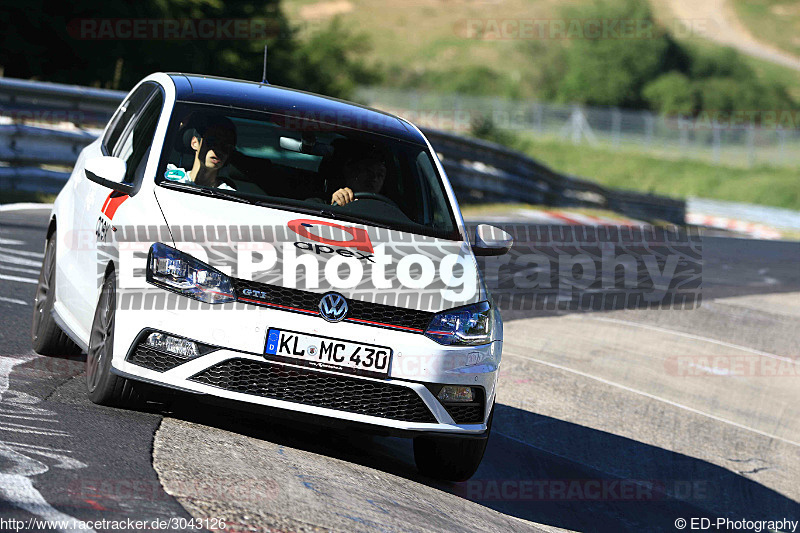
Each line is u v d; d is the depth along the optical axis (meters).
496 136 84.50
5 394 10.77
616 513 13.07
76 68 53.22
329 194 12.46
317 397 10.52
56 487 7.90
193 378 10.36
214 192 11.74
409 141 14.09
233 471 9.25
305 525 8.08
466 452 11.55
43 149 31.91
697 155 134.25
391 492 10.24
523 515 11.70
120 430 9.98
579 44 183.75
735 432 18.84
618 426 17.62
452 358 10.94
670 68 186.88
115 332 10.48
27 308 16.31
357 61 83.19
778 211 86.69
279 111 13.44
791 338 27.86
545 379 19.72
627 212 70.56
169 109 12.83
